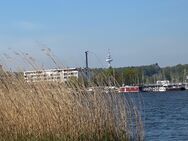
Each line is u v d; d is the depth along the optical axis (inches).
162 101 3481.8
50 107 738.8
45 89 747.4
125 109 727.1
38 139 738.2
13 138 753.0
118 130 723.4
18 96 765.3
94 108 727.7
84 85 738.2
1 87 776.9
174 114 2011.6
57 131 731.4
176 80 5821.9
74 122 728.3
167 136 1178.6
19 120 759.1
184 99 3703.3
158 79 5339.6
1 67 775.7
